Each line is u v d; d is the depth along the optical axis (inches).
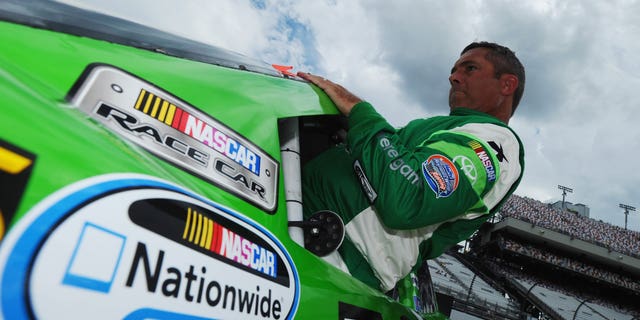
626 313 1268.5
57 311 13.6
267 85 39.0
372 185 40.1
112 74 24.3
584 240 1320.1
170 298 17.6
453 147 43.6
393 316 40.5
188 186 22.2
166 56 31.1
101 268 15.1
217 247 21.4
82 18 29.3
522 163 52.7
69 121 18.1
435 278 1112.2
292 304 26.0
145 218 17.7
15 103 16.0
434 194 39.3
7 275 12.8
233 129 29.5
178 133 24.9
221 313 20.1
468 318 964.0
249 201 26.8
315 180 49.0
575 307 1167.6
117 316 15.2
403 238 45.5
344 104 45.8
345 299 32.1
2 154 14.1
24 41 22.3
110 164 17.8
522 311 1016.2
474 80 63.0
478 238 1546.5
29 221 13.8
